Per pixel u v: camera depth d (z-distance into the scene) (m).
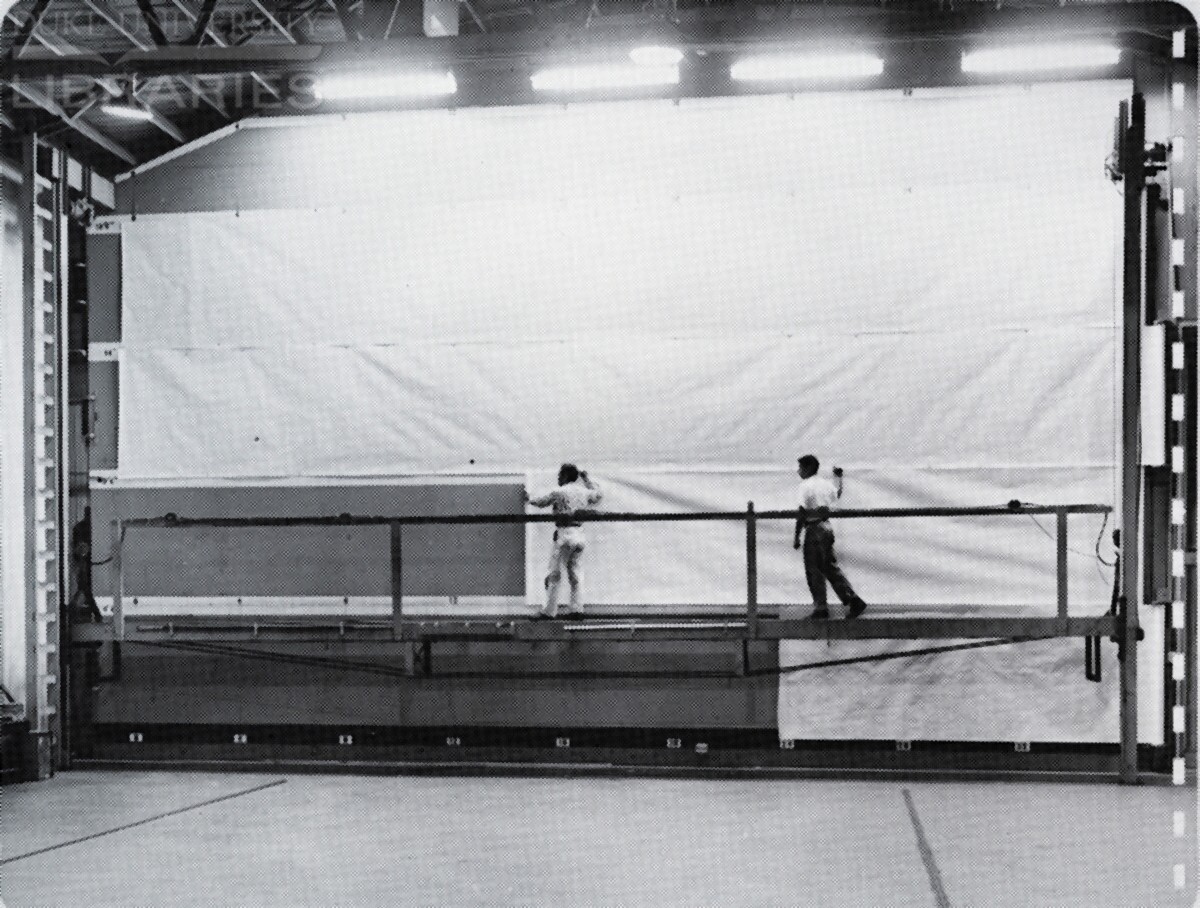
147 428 12.29
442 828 9.57
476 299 11.98
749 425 11.65
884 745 11.44
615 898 7.80
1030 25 9.59
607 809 10.14
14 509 11.66
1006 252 11.32
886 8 9.77
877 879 8.13
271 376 12.19
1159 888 7.90
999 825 9.49
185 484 12.24
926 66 11.48
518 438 11.92
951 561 11.37
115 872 8.46
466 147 12.03
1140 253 10.59
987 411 11.35
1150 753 11.16
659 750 11.62
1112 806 10.05
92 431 12.30
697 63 11.77
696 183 11.74
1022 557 11.27
